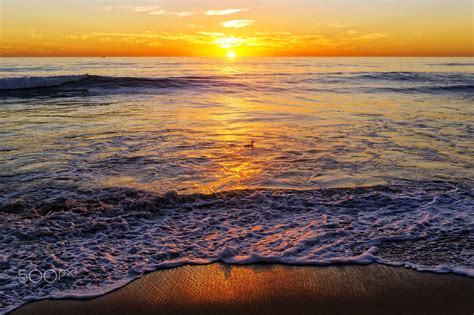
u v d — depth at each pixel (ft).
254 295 11.63
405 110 46.24
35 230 15.46
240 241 14.90
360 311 10.89
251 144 28.55
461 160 25.03
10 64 182.39
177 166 23.80
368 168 23.50
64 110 43.45
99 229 15.75
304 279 12.41
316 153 26.73
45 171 22.47
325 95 62.80
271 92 66.03
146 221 16.61
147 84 70.38
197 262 13.37
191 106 48.32
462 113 43.70
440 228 15.93
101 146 28.04
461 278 12.42
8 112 41.50
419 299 11.38
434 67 159.74
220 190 20.06
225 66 173.17
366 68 150.00
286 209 17.87
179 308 11.02
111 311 10.87
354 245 14.61
